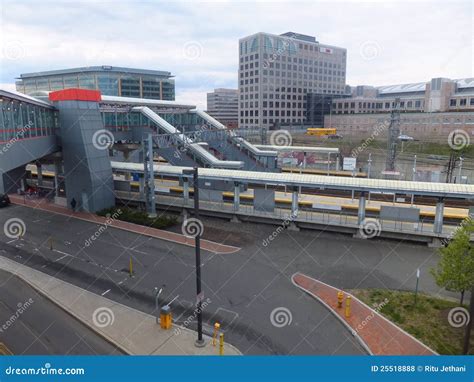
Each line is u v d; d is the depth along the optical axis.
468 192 24.80
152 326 16.91
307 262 23.77
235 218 32.03
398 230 27.02
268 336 16.22
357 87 116.44
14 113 27.39
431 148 66.19
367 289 20.27
